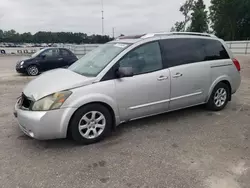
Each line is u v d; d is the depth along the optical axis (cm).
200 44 486
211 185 277
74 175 299
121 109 396
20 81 1019
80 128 369
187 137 402
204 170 306
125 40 447
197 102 491
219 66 507
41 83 385
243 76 1030
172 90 442
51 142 389
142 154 348
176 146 371
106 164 323
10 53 3288
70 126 363
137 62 410
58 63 1280
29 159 338
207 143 380
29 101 361
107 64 389
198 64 473
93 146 375
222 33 5322
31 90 375
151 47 426
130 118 414
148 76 412
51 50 1274
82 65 441
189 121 473
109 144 381
